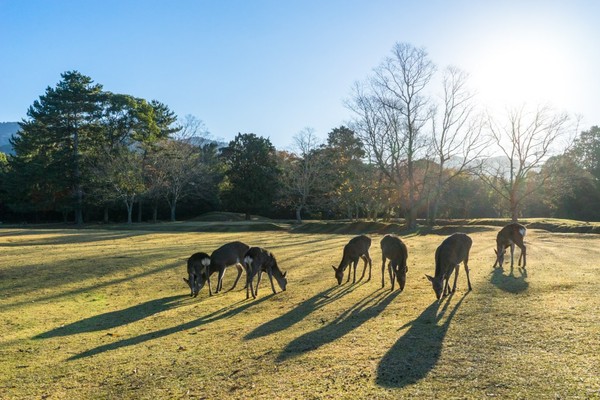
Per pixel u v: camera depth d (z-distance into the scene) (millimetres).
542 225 38188
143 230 44469
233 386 6172
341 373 6180
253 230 43875
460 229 36500
